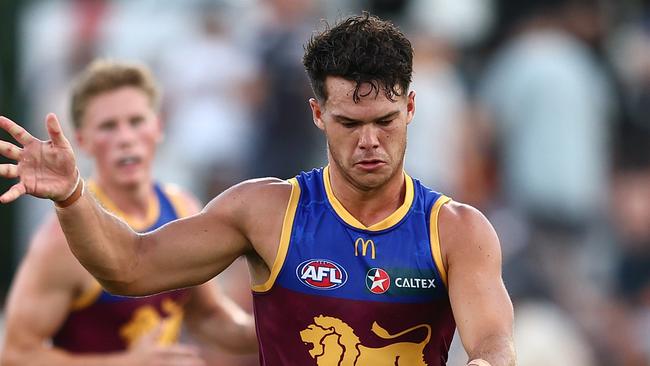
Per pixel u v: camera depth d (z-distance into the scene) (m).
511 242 39.53
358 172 19.30
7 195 18.94
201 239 20.11
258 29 46.09
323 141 44.38
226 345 28.03
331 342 19.88
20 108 47.31
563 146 45.06
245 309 34.88
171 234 20.17
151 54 47.09
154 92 29.00
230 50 46.25
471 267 19.62
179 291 27.62
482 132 45.50
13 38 47.66
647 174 45.75
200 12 46.97
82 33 47.44
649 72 48.41
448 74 46.34
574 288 39.38
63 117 46.44
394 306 19.81
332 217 20.03
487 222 20.11
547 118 45.25
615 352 39.12
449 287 19.73
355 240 19.89
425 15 48.53
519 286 38.41
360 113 19.06
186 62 46.34
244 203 20.22
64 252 26.98
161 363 26.89
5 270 46.72
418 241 19.89
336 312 19.83
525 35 47.34
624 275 43.88
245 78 45.31
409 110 19.77
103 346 27.55
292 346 20.05
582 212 44.84
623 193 45.12
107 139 28.27
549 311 37.69
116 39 47.38
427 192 20.34
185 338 35.50
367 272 19.81
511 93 45.84
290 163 44.22
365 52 19.02
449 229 19.89
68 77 47.06
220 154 44.75
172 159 45.28
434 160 44.44
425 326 19.98
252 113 44.97
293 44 45.19
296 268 19.89
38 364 26.84
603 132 46.22
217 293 27.94
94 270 19.86
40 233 27.45
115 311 27.44
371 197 19.94
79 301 27.33
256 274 20.44
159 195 28.80
